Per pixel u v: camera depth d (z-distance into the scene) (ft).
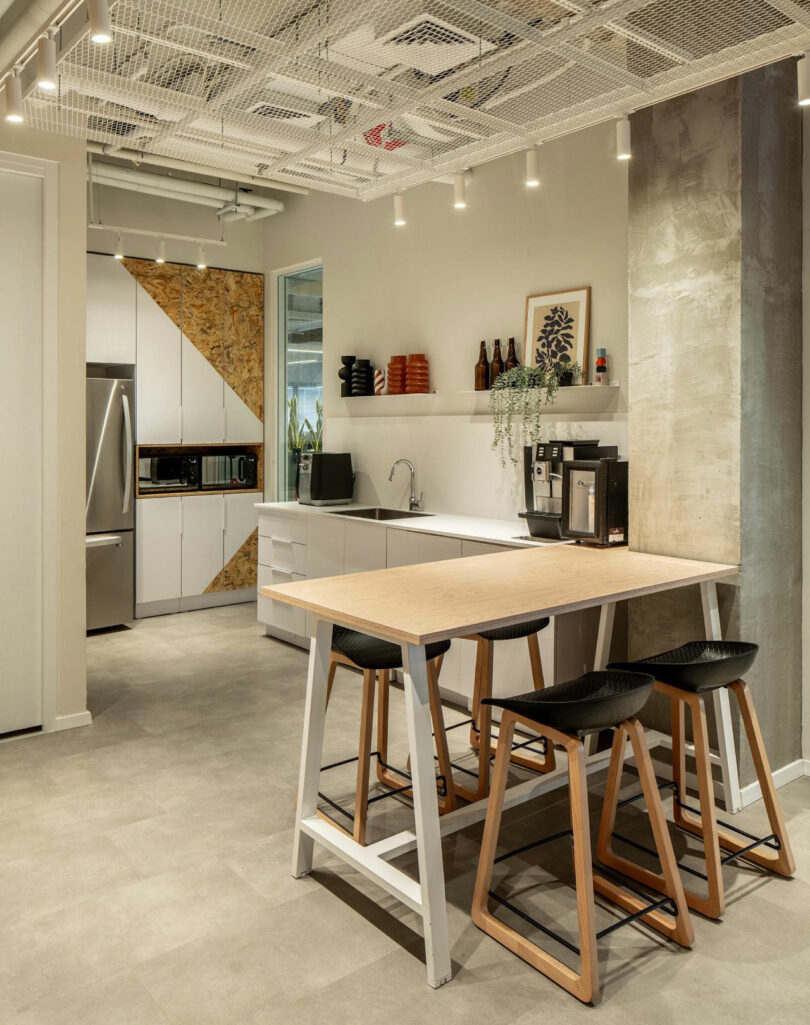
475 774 11.49
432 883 7.28
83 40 7.88
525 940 7.69
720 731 10.27
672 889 7.81
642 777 7.89
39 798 10.94
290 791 11.21
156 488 21.77
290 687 15.84
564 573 9.96
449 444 17.39
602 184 14.28
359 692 15.60
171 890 8.74
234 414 23.41
